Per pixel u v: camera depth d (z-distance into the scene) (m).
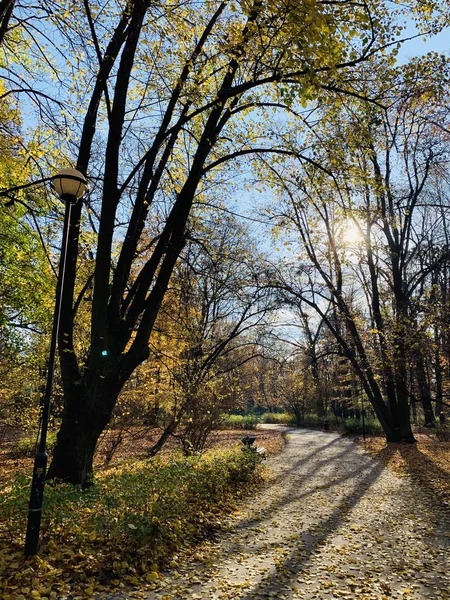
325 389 38.94
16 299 13.27
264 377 46.69
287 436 28.47
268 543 6.55
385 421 22.38
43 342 15.10
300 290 22.81
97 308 7.87
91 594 4.21
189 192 9.08
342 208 10.25
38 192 10.33
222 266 15.61
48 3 7.56
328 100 8.17
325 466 15.17
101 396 7.97
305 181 10.13
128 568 4.90
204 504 7.93
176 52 8.18
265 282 18.33
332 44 6.12
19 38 9.09
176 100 8.82
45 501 5.30
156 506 5.88
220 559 5.74
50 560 4.67
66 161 9.61
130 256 8.99
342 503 9.43
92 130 8.66
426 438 24.39
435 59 8.28
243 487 10.56
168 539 5.91
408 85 8.55
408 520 7.98
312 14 5.57
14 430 20.70
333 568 5.52
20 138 9.59
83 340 15.28
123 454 15.90
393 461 15.96
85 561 4.79
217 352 16.22
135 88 9.68
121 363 8.23
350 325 22.94
